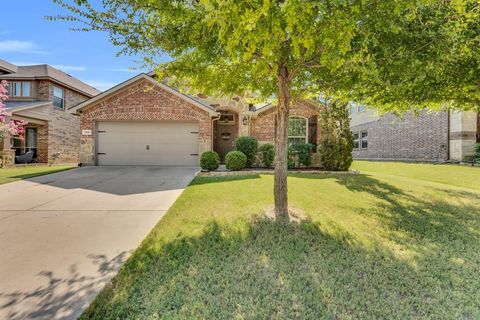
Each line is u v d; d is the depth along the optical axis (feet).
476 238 12.50
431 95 20.08
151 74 40.45
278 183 15.06
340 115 35.99
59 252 11.23
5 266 9.99
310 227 13.64
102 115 40.60
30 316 7.23
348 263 9.92
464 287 8.41
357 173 34.78
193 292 8.13
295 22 8.14
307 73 16.63
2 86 41.11
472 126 41.73
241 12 8.11
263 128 40.96
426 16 11.48
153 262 10.11
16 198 20.89
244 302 7.63
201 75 15.44
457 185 27.43
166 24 11.74
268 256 10.49
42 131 53.72
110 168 38.11
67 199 20.58
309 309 7.32
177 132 41.19
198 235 12.72
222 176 31.17
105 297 7.96
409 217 15.61
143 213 16.93
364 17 9.39
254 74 14.89
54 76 56.75
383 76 13.57
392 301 7.68
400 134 54.39
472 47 14.66
